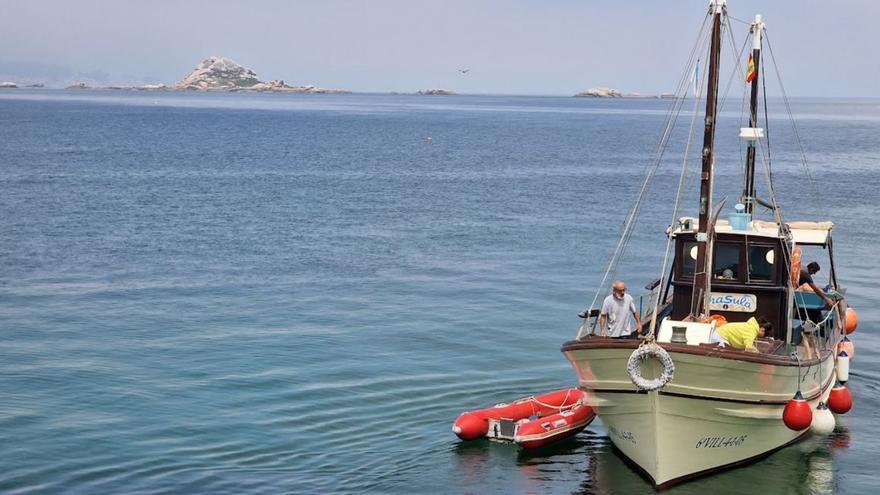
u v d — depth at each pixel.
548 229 47.88
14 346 27.03
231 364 25.42
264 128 150.38
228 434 20.31
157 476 18.06
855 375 24.67
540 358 26.20
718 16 18.11
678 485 18.14
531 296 33.69
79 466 18.53
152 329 29.06
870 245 43.56
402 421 21.23
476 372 24.84
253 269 38.19
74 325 29.42
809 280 22.75
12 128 135.38
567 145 115.62
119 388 23.33
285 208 55.16
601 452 19.69
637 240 44.72
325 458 19.08
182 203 56.66
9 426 20.64
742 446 18.59
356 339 28.03
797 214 53.03
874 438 20.42
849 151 103.06
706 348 16.94
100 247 42.22
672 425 17.72
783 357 17.80
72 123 152.62
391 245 43.53
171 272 37.44
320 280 36.25
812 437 20.52
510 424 19.80
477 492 17.56
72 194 59.66
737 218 20.20
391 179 72.38
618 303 19.36
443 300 33.03
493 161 90.38
